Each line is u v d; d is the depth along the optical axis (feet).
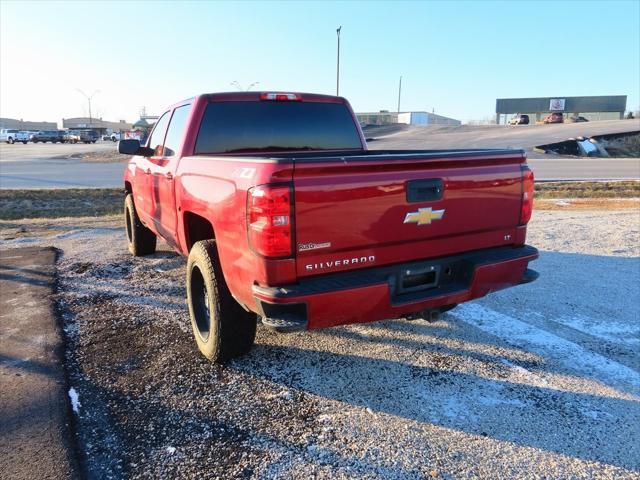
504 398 11.39
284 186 9.59
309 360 13.35
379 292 10.52
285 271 9.88
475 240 12.18
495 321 15.90
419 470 9.00
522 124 197.26
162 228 18.13
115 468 9.09
